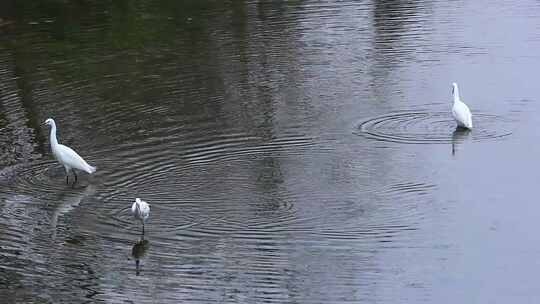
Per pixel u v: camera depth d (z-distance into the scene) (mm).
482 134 27297
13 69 35906
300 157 25797
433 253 20141
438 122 28375
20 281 19219
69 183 24375
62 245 20812
